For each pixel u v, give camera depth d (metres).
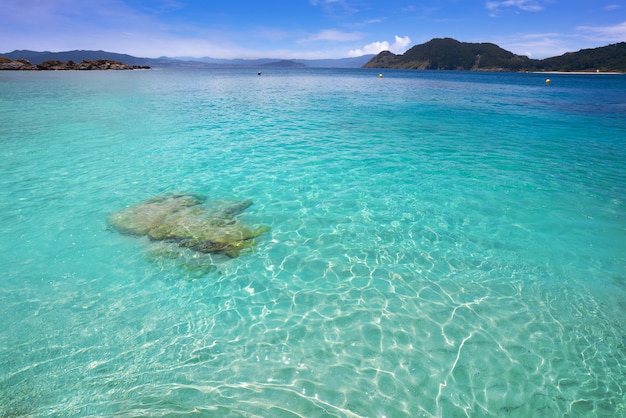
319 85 49.91
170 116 19.91
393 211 8.15
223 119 19.25
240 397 3.73
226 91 37.00
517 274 5.95
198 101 27.31
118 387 3.81
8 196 8.62
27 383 3.82
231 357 4.25
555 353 4.40
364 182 9.88
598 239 7.00
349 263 6.21
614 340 4.61
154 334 4.57
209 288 5.51
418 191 9.27
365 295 5.42
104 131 15.59
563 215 7.97
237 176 10.25
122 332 4.58
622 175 10.56
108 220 7.49
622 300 5.35
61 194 8.80
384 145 14.00
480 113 23.02
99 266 5.97
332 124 18.36
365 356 4.31
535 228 7.41
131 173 10.37
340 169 10.93
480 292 5.51
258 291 5.47
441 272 5.99
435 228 7.41
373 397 3.78
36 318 4.78
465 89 45.53
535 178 10.27
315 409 3.62
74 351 4.26
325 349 4.40
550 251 6.60
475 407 3.71
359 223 7.59
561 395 3.86
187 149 12.95
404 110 24.05
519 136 15.95
